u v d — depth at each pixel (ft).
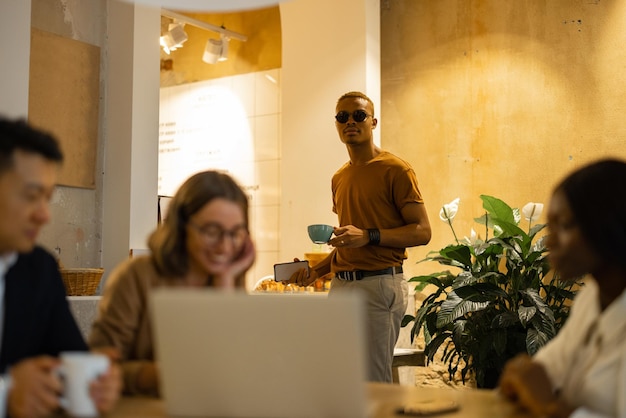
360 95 12.80
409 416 4.66
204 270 6.32
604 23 16.44
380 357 12.28
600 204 4.57
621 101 16.19
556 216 4.77
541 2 17.10
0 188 4.71
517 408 4.90
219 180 6.20
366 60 17.43
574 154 16.60
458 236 17.65
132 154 13.74
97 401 4.54
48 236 13.10
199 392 4.44
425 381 17.61
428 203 18.02
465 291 14.34
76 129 13.60
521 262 14.92
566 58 16.79
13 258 5.56
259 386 4.32
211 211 6.03
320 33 18.01
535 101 17.03
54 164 4.96
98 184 13.96
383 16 18.78
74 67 13.64
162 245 6.11
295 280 13.19
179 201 6.13
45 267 5.79
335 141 17.62
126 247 13.61
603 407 4.57
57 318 5.91
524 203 17.03
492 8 17.58
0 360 5.34
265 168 19.93
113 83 14.07
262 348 4.29
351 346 4.12
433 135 18.04
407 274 18.11
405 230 12.15
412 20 18.44
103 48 14.15
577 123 16.60
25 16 11.64
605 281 4.88
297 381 4.24
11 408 4.43
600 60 16.44
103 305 6.19
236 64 20.63
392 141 18.48
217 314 4.33
